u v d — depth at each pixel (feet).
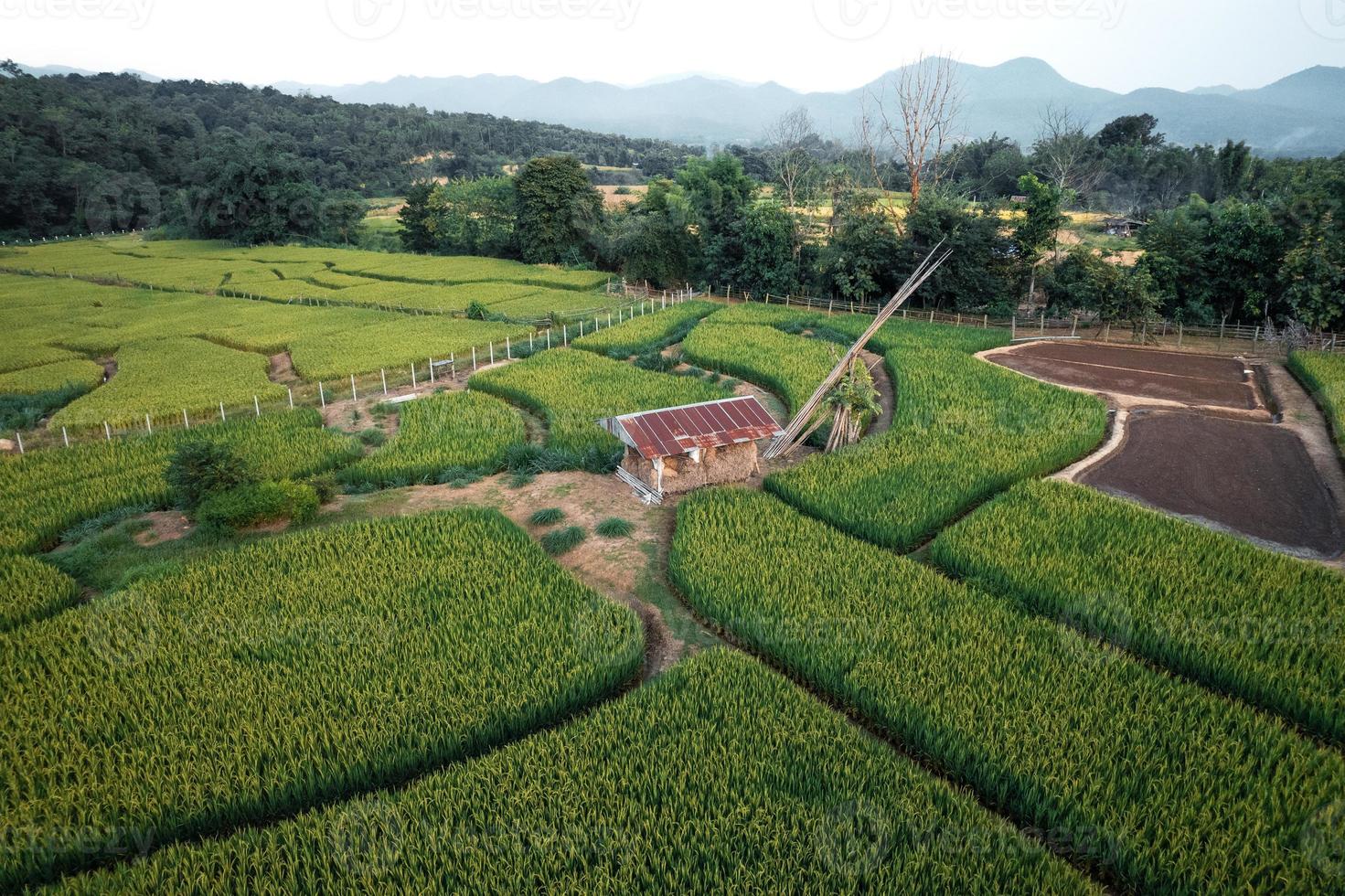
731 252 212.43
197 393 124.06
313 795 44.75
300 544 71.87
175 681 53.06
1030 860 38.88
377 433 103.65
